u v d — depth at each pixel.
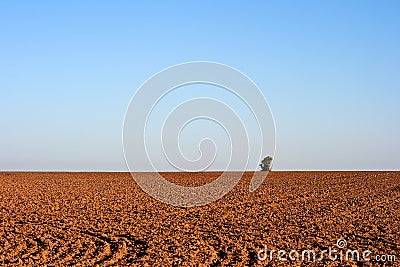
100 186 37.53
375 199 28.31
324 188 34.81
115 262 14.74
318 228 19.77
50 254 15.57
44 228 19.97
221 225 20.67
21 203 27.28
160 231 19.41
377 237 17.95
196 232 19.14
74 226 20.47
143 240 17.75
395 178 42.31
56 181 42.19
